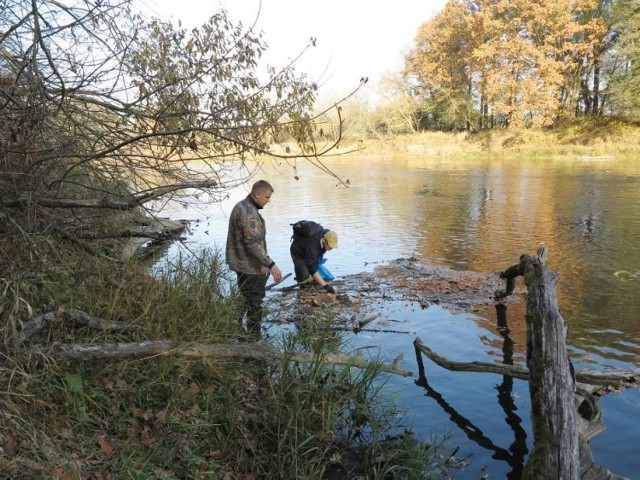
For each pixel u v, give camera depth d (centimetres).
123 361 385
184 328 461
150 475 304
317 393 403
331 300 685
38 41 348
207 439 357
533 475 299
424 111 5003
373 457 356
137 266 564
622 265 841
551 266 848
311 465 346
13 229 400
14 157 413
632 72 3456
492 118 4591
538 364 355
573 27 3700
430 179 2295
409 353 531
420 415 416
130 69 434
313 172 2814
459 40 4516
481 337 569
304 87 435
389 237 1112
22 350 344
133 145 443
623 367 488
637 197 1568
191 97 438
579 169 2488
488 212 1397
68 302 437
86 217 497
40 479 266
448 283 766
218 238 1096
